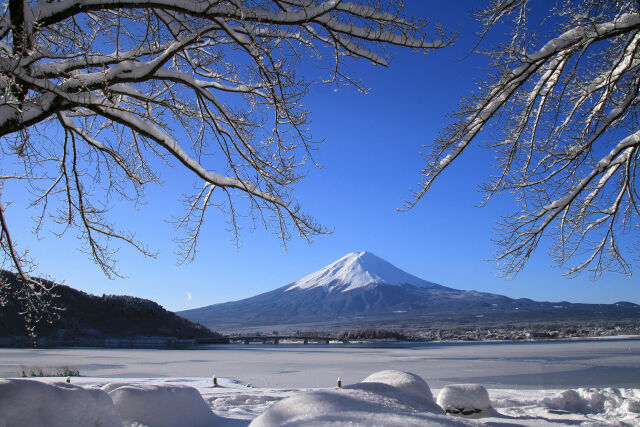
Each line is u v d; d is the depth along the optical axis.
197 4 7.03
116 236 10.35
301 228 9.66
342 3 7.49
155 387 8.30
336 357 55.53
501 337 142.12
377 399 4.25
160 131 8.24
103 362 44.19
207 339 117.50
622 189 10.04
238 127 8.90
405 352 68.00
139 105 9.85
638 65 8.57
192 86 8.16
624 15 7.48
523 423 9.98
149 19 8.22
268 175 9.02
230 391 16.56
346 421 3.22
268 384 25.31
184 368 37.41
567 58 8.39
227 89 8.77
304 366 40.19
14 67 6.63
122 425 6.23
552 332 155.00
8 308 86.44
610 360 43.09
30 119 7.05
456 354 59.62
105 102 7.84
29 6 7.23
